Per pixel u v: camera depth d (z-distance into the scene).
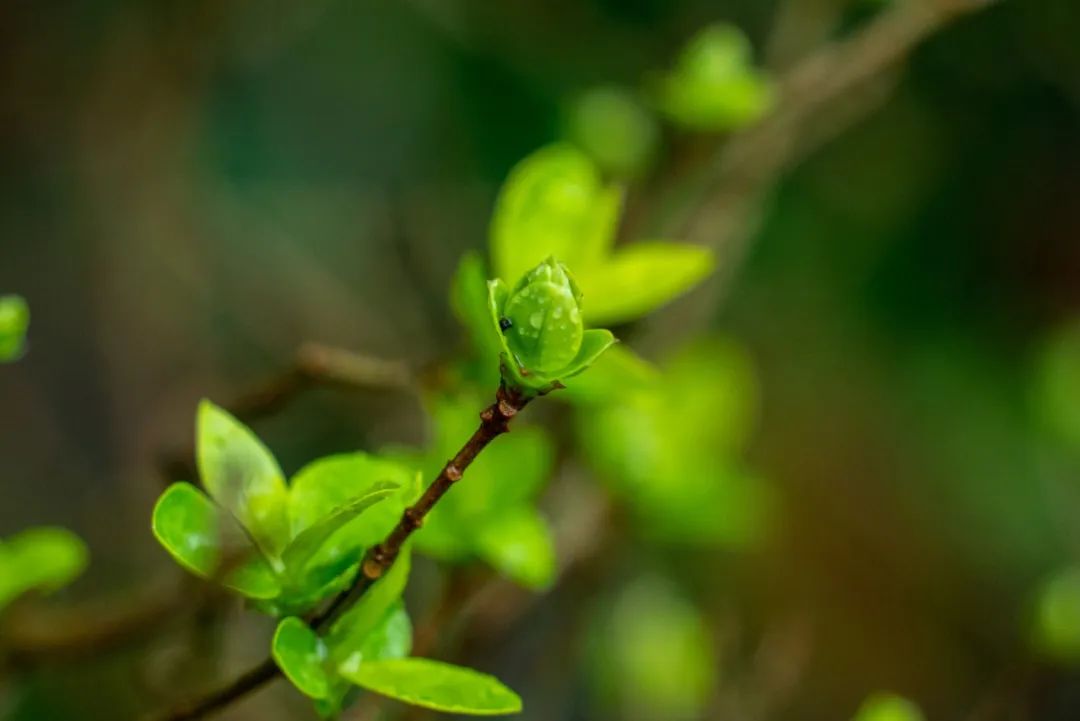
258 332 0.91
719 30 0.70
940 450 1.13
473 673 0.41
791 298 1.11
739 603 1.02
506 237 0.46
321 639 0.40
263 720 0.54
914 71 1.05
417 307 0.85
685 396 0.57
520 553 0.45
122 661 0.54
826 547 1.10
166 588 0.48
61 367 0.91
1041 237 1.11
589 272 0.46
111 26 0.86
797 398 1.12
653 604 0.70
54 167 0.89
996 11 1.01
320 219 0.99
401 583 0.40
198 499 0.40
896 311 1.13
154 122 0.88
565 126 0.76
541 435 0.46
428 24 1.00
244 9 0.90
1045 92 1.07
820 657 1.09
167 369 0.89
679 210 0.62
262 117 0.99
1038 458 1.01
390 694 0.40
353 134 1.03
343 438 0.81
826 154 1.06
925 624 1.11
